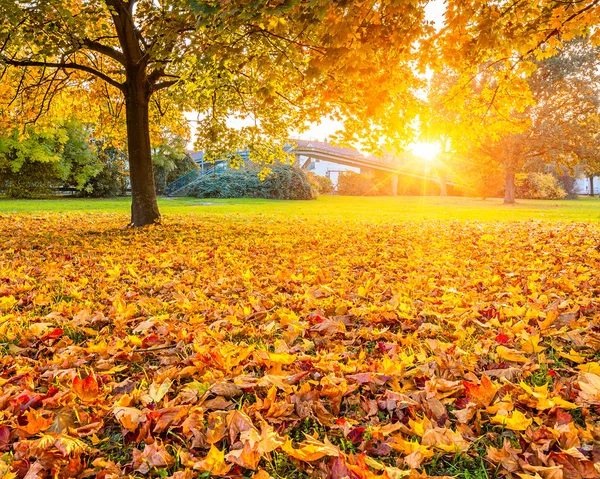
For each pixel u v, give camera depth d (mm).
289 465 1558
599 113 26359
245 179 32156
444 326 2979
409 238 8328
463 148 6539
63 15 6555
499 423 1734
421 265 5309
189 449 1644
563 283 3885
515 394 1962
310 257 5828
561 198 47250
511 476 1459
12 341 2832
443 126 5996
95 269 5148
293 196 32094
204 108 11547
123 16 9133
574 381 2010
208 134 11266
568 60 27141
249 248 6844
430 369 2213
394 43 4398
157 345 2734
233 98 11352
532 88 28062
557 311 2988
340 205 24234
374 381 2072
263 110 11398
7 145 24844
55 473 1471
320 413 1850
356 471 1354
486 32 4379
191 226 10453
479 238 8281
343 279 4488
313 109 5750
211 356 2328
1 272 4750
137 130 9938
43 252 6387
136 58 9453
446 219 14180
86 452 1618
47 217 13180
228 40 5852
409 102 6266
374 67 4703
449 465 1552
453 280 4426
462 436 1678
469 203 29672
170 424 1778
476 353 2430
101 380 2189
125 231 9203
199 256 6016
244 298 3855
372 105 5301
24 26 6961
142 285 4328
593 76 27016
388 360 2211
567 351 2502
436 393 1937
